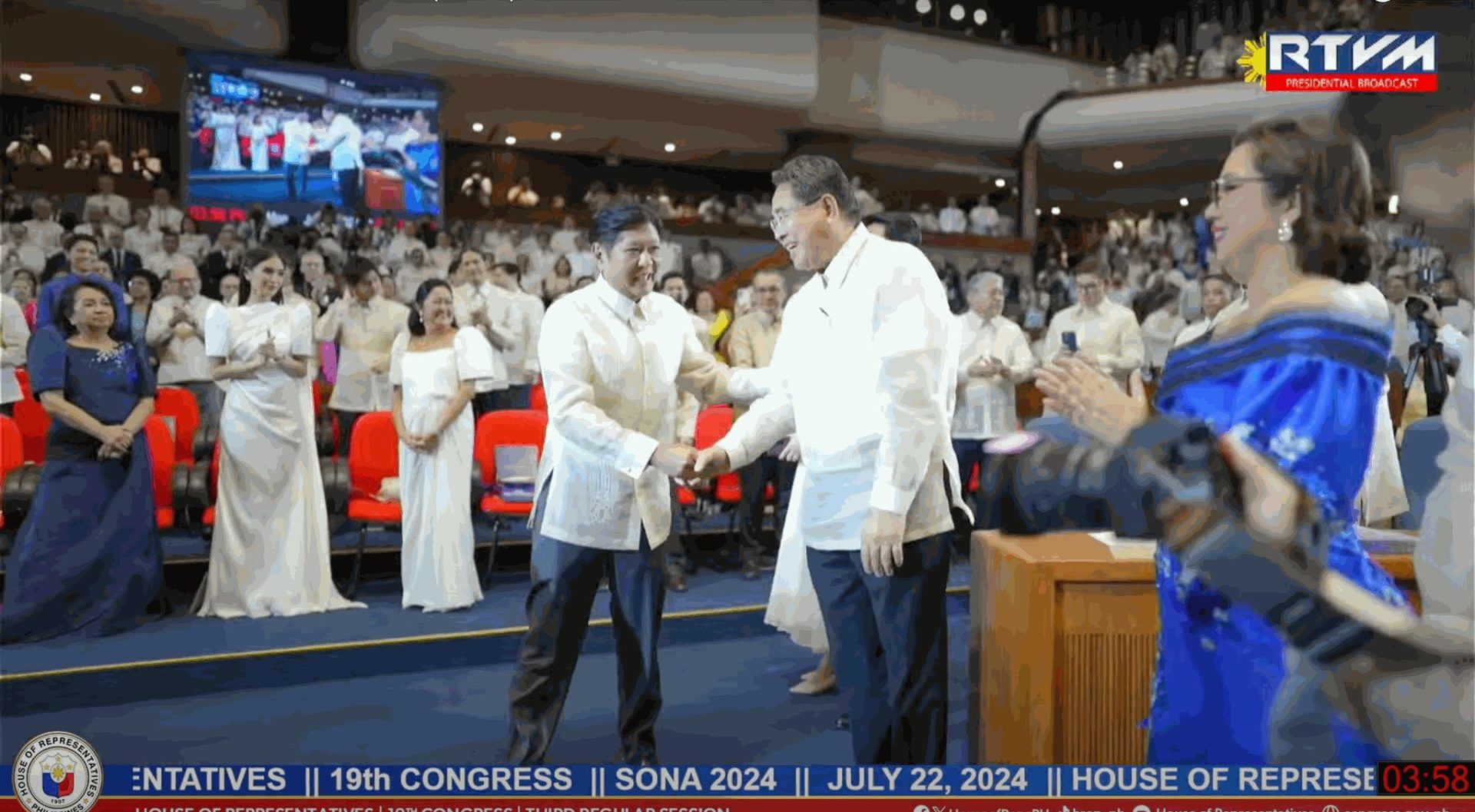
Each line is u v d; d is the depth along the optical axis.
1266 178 1.35
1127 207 8.50
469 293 5.80
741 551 4.63
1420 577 1.76
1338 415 1.26
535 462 4.47
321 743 2.79
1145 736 1.91
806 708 3.05
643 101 8.86
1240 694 1.40
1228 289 1.82
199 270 6.31
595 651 3.70
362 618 3.88
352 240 6.93
